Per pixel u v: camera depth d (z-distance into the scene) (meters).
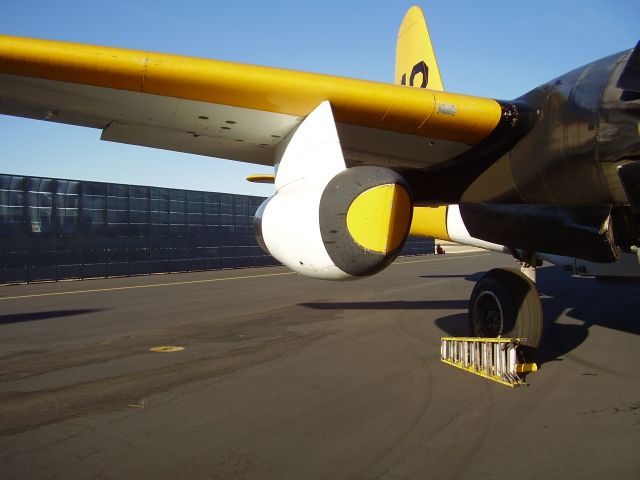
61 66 3.54
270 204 4.43
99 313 9.12
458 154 4.98
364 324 7.48
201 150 5.43
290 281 15.48
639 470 2.64
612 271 7.07
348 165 5.91
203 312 9.05
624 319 7.52
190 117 4.41
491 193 4.91
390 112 4.25
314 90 3.97
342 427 3.34
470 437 3.12
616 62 3.69
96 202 18.33
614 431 3.16
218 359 5.39
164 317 8.53
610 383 4.20
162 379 4.61
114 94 3.97
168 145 5.27
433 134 4.59
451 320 7.67
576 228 3.98
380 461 2.82
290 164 4.50
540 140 4.23
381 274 17.25
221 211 22.56
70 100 4.09
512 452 2.88
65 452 3.01
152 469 2.78
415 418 3.47
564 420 3.37
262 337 6.61
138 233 19.48
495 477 2.59
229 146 5.25
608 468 2.66
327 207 3.42
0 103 4.17
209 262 22.02
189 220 21.27
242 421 3.49
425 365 4.96
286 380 4.51
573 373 4.52
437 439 3.10
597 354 5.25
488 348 4.55
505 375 4.33
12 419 3.58
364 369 4.86
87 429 3.38
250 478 2.66
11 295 12.45
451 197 5.54
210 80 3.77
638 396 3.86
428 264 23.34
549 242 4.32
